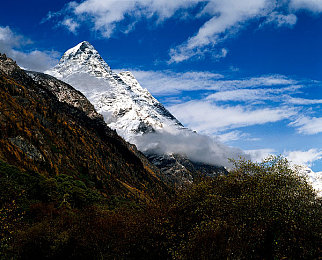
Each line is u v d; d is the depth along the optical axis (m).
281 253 14.45
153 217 19.48
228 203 17.33
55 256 21.31
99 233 21.42
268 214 15.13
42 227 23.39
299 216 15.20
